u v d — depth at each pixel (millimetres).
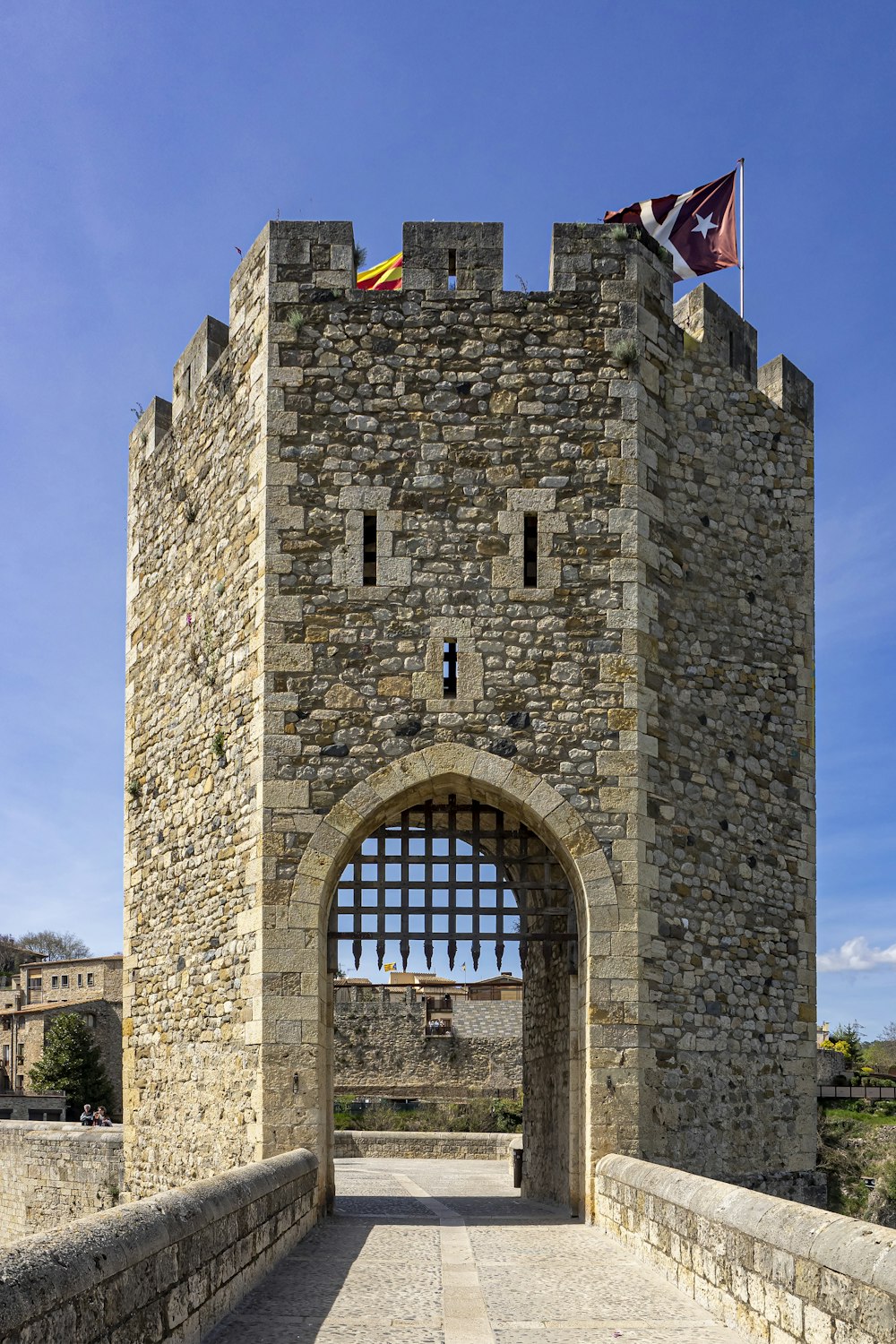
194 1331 6547
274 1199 9250
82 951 89000
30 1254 4805
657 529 13391
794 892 14344
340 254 13383
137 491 17609
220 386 14664
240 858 13055
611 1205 10961
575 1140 12484
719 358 14508
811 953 14422
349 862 12930
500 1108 33250
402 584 12906
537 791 12570
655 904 12617
